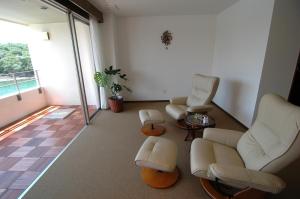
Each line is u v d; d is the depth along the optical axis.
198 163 1.42
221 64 3.84
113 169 1.92
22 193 1.62
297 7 2.15
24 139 2.67
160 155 1.57
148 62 4.36
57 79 4.30
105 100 3.94
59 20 3.71
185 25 4.07
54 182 1.73
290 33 2.25
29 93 3.83
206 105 2.72
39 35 3.95
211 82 2.82
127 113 3.74
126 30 4.12
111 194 1.58
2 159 2.16
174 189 1.62
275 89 2.50
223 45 3.71
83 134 2.77
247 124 2.85
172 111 2.88
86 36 3.71
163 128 2.89
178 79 4.48
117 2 2.96
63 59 4.13
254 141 1.48
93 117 3.52
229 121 3.22
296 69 2.51
